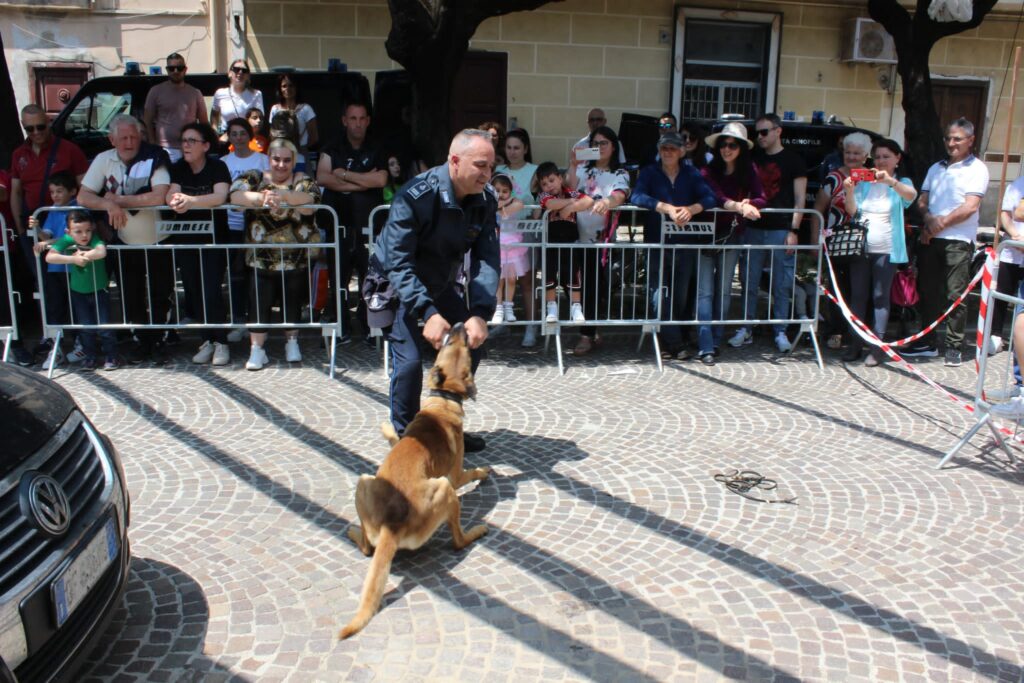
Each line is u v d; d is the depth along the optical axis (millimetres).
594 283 6785
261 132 7926
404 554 3680
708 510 4145
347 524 3955
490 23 11961
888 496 4336
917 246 7129
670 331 6875
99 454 2930
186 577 3469
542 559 3652
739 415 5566
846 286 7168
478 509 4125
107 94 9180
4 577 2281
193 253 6418
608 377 6410
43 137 6586
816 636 3125
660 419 5465
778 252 6949
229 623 3152
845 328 7320
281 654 2975
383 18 11688
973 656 3014
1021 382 5133
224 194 6281
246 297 6758
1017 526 4016
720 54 12812
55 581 2412
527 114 12305
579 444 5008
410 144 7680
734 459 4805
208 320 6445
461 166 4000
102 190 6383
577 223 6801
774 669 2932
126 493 2992
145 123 8750
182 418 5344
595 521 4016
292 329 6602
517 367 6633
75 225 5992
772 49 12664
